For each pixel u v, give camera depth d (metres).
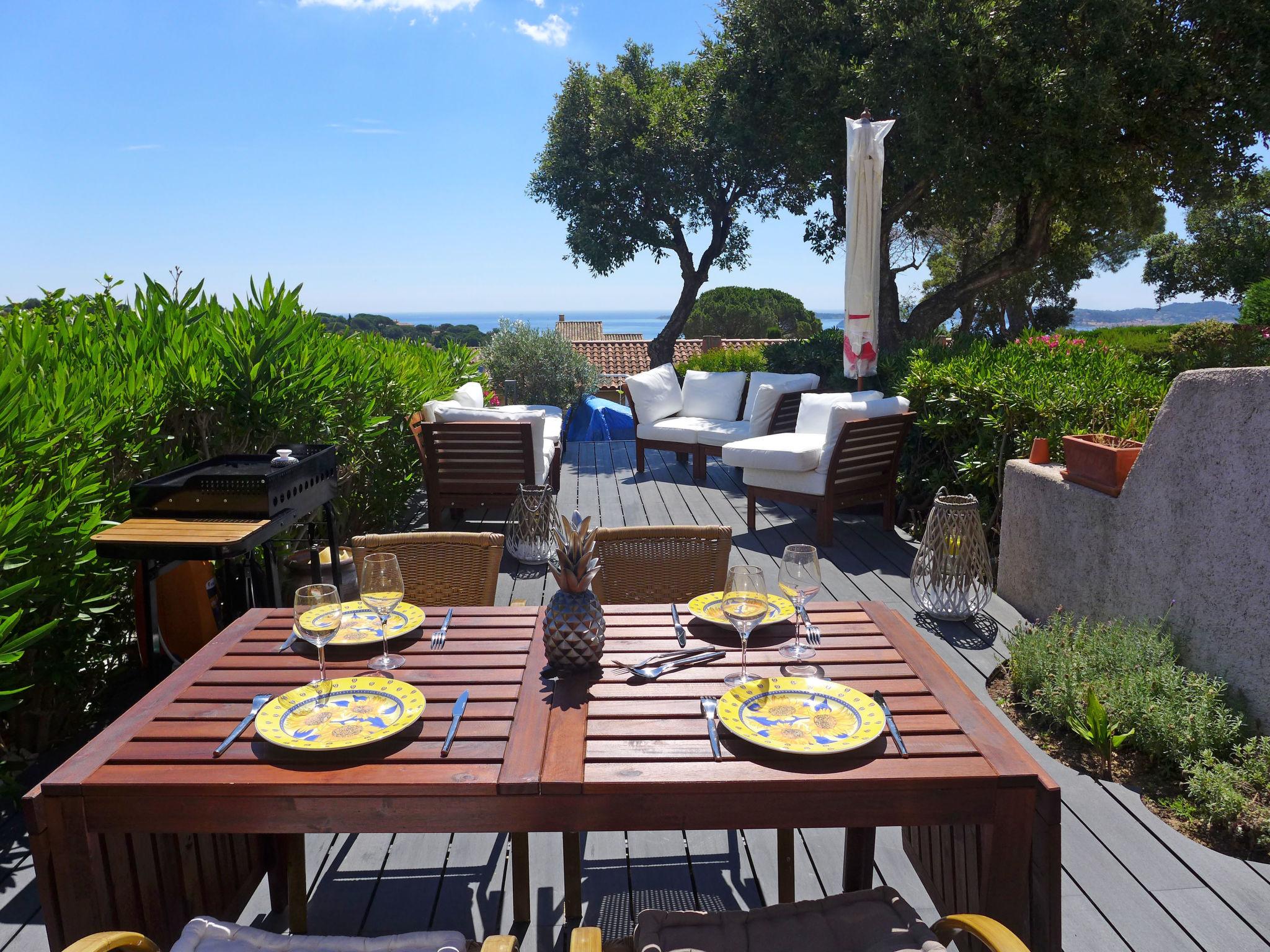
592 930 1.30
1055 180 10.18
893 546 5.55
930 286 23.84
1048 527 3.93
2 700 2.26
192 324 3.97
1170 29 9.48
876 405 5.54
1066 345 6.67
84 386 2.97
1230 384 2.81
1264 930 1.99
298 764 1.50
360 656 2.03
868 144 6.40
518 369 12.91
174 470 3.19
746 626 1.80
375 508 5.72
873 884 2.20
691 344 19.91
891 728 1.61
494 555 2.82
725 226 15.05
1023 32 9.43
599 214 15.01
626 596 2.89
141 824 1.46
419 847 2.38
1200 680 2.78
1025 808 1.46
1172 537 3.08
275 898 2.13
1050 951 1.46
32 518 2.46
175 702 1.76
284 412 4.02
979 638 3.81
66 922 1.48
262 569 3.24
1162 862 2.25
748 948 1.44
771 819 1.47
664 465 8.70
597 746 1.57
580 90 15.02
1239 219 24.89
